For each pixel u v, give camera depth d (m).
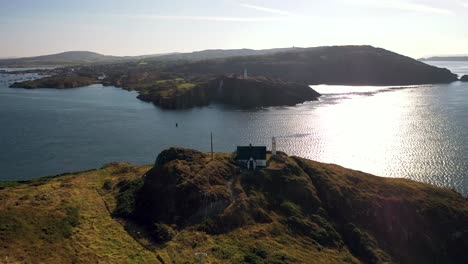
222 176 69.06
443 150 117.81
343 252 57.97
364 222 65.25
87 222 56.47
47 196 63.03
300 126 159.88
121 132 153.50
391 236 64.12
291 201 66.56
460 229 66.12
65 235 51.56
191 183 64.06
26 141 138.00
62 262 45.16
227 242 53.94
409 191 73.44
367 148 123.25
